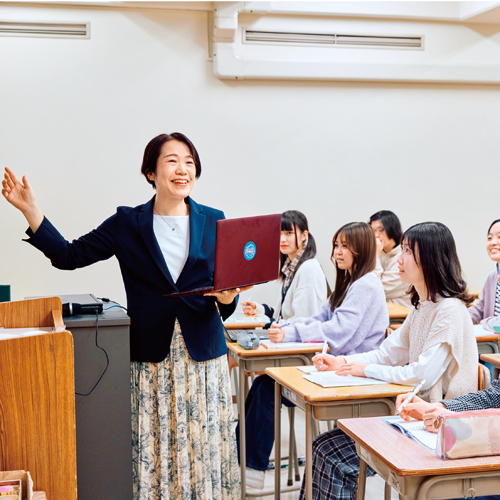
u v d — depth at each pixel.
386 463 1.14
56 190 3.92
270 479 2.68
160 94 4.06
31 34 3.85
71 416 1.17
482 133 4.62
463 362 1.67
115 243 1.84
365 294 2.34
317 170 4.34
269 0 4.00
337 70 4.25
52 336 1.16
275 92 4.25
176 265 1.83
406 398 1.45
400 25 4.37
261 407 2.50
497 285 3.01
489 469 1.12
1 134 3.83
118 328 1.53
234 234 1.68
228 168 4.20
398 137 4.47
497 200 4.68
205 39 4.11
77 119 3.94
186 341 1.77
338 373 1.90
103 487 1.52
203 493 1.79
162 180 1.79
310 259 3.05
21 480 1.07
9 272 3.85
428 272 1.71
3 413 1.13
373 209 4.45
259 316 3.34
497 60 4.56
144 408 1.76
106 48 3.96
